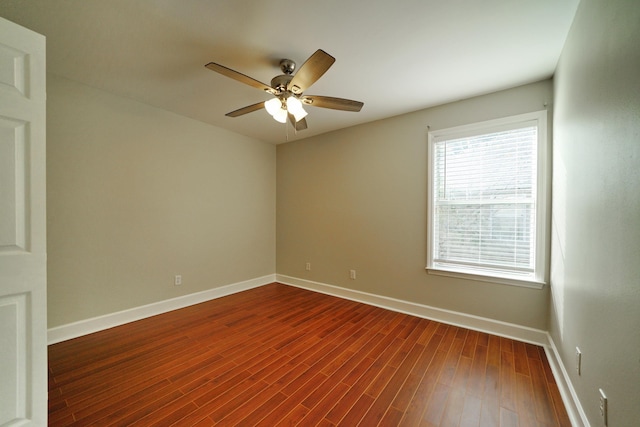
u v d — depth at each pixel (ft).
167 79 8.00
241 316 10.09
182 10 5.26
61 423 4.86
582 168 4.97
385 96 9.02
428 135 10.00
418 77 7.80
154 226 10.09
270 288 13.94
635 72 3.10
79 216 8.29
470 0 4.97
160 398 5.59
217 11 5.27
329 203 12.98
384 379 6.31
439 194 9.94
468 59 6.91
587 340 4.59
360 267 11.93
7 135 3.84
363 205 11.81
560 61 6.67
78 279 8.29
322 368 6.73
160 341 8.06
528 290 8.19
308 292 13.24
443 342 8.11
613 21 3.68
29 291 4.01
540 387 6.02
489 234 8.95
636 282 3.09
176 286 10.80
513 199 8.51
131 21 5.56
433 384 6.13
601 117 4.09
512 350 7.63
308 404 5.48
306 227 13.92
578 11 5.12
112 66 7.30
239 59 6.95
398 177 10.78
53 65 7.25
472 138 9.21
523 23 5.58
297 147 14.26
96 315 8.66
